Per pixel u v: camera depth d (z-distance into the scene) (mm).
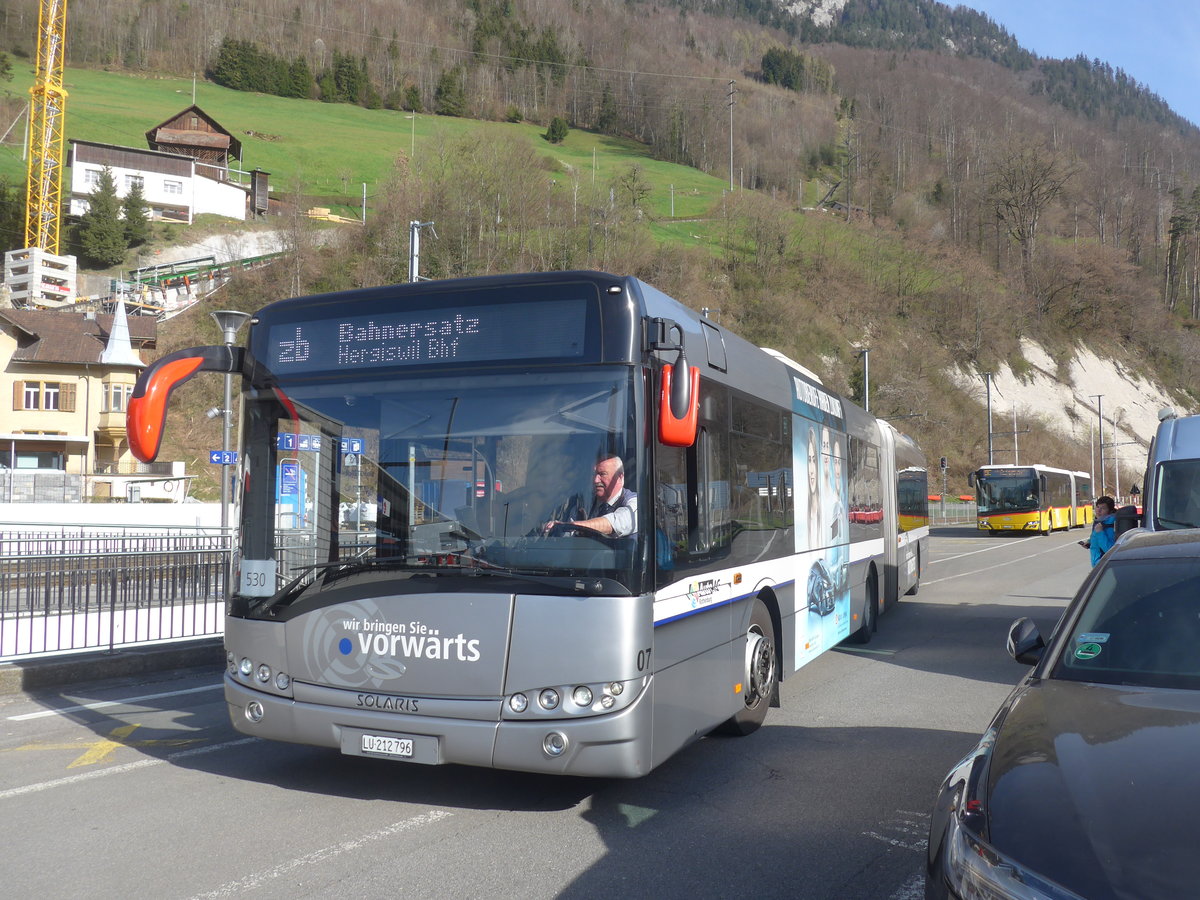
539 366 5434
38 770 6559
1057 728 3484
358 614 5418
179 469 48312
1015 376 94812
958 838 3045
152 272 78188
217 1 142000
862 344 91000
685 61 160375
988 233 116312
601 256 72000
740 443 7133
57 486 38688
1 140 96188
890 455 14766
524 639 5113
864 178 129000
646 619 5180
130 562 11398
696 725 5953
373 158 116625
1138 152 143125
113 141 101938
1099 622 4309
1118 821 2850
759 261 94875
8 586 10484
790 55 166875
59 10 78812
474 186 67312
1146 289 112375
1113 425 97875
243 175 102562
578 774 5051
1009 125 143625
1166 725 3398
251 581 5805
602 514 5215
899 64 186375
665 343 5410
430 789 6051
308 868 4715
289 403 5840
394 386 5637
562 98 148125
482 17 155625
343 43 146000
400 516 5465
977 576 24125
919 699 8891
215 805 5730
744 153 137250
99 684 9828
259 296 70875
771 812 5594
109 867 4746
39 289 70938
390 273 65938
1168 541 4762
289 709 5535
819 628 9297
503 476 5355
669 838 5148
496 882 4535
